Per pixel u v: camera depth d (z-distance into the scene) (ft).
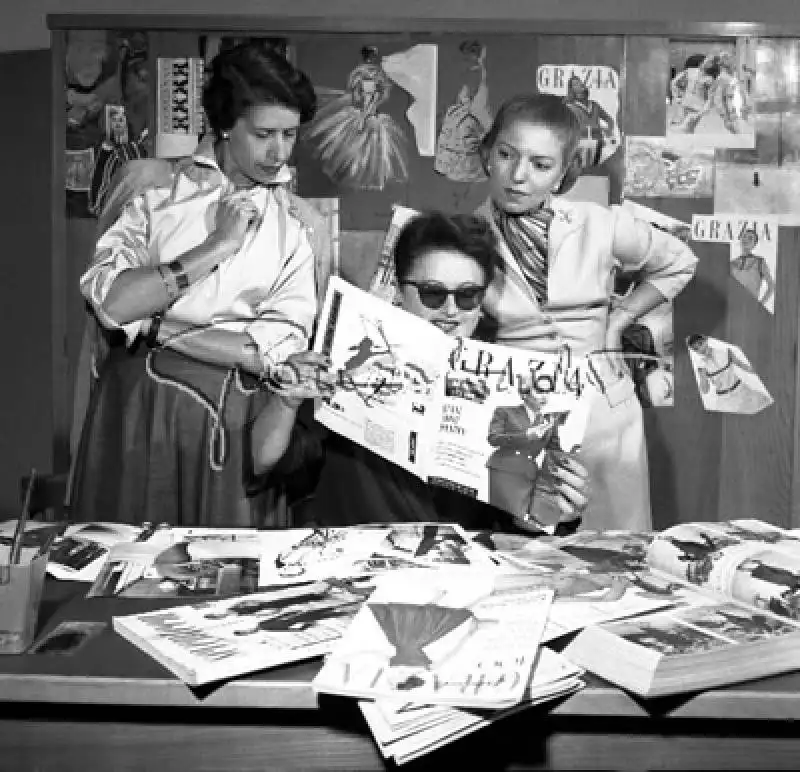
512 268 5.06
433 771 2.94
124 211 5.00
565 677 2.84
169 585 3.81
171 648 3.05
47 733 2.95
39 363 5.36
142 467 5.08
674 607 3.42
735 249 5.03
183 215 5.01
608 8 5.30
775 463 5.08
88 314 5.03
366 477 5.12
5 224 5.35
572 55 4.97
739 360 5.06
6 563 3.37
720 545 3.90
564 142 4.99
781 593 3.39
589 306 5.07
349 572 3.95
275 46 4.96
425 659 2.91
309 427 5.11
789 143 4.99
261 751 2.95
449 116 5.00
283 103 4.97
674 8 5.29
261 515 5.10
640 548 4.39
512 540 4.59
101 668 2.97
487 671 2.82
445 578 3.70
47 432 5.37
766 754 2.93
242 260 5.04
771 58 4.96
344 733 2.94
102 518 5.08
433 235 5.04
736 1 5.28
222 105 4.97
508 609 3.31
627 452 5.09
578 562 4.10
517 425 5.09
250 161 5.00
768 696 2.82
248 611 3.45
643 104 4.99
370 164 5.02
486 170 5.01
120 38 4.96
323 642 3.12
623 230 5.04
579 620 3.26
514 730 2.95
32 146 5.32
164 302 5.01
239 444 5.08
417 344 5.08
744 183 5.00
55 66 4.96
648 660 2.85
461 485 5.09
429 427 5.09
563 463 5.08
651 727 2.94
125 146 4.99
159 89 4.97
